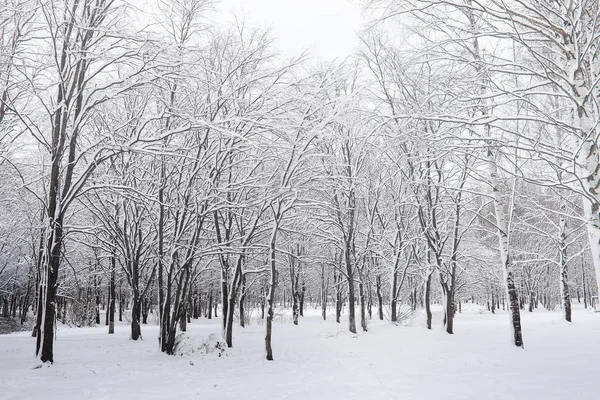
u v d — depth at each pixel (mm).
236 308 30922
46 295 10883
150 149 10891
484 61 7098
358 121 11367
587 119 6410
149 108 17016
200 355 12734
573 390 6766
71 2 10930
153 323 33406
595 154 6395
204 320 37719
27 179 15625
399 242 25578
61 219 11133
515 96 6867
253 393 7832
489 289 43688
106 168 15625
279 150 13930
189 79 12633
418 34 8242
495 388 7305
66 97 11492
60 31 11438
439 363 10539
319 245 26984
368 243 24578
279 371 10320
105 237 21484
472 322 26062
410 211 25891
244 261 20234
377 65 16156
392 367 10336
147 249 18906
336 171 19984
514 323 12492
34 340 18203
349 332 20266
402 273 26672
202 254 13586
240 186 14039
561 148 6586
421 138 8227
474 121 6770
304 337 18641
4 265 25625
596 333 15234
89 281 30156
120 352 13672
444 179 18750
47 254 10984
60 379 9094
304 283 39000
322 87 13500
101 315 46250
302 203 13797
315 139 13969
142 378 9367
